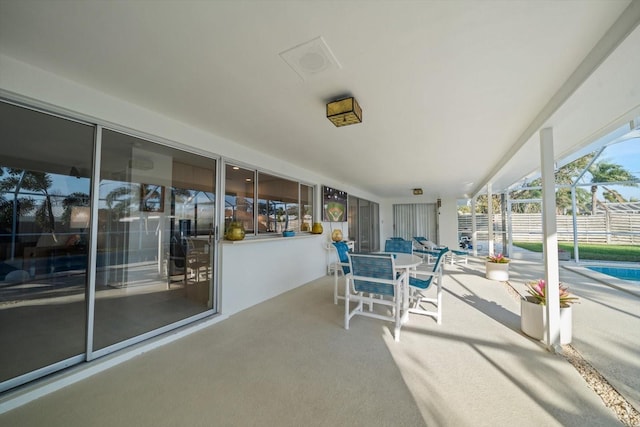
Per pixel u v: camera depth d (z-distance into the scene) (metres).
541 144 2.46
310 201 5.36
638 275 5.79
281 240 4.32
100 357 2.12
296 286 4.68
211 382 1.87
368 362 2.12
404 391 1.76
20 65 1.72
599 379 1.86
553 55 1.62
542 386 1.79
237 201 3.51
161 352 2.30
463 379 1.88
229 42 1.50
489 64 1.72
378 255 2.66
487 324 2.90
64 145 2.02
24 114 1.85
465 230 11.89
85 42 1.51
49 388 1.76
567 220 8.96
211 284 3.14
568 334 2.37
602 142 3.53
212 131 2.99
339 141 3.33
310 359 2.18
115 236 2.36
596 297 3.87
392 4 1.23
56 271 2.07
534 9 1.26
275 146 3.55
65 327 2.08
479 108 2.37
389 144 3.45
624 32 1.30
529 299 2.71
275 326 2.88
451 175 5.62
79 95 1.99
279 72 1.82
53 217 2.04
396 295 2.59
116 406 1.63
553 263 2.33
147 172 2.63
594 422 1.47
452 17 1.31
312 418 1.52
